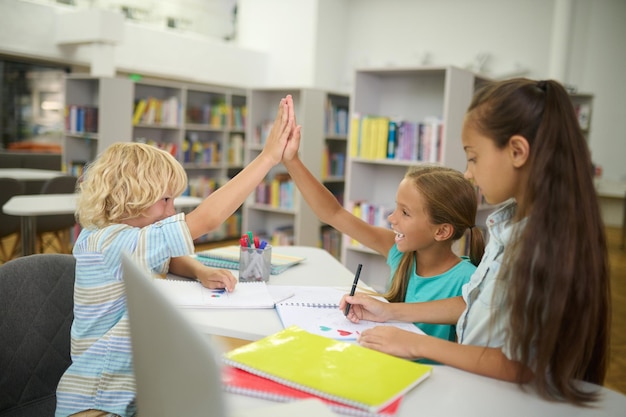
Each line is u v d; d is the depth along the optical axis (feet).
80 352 3.80
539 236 2.73
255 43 32.53
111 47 22.03
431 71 11.93
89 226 4.03
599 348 2.99
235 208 4.42
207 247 20.95
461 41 29.14
